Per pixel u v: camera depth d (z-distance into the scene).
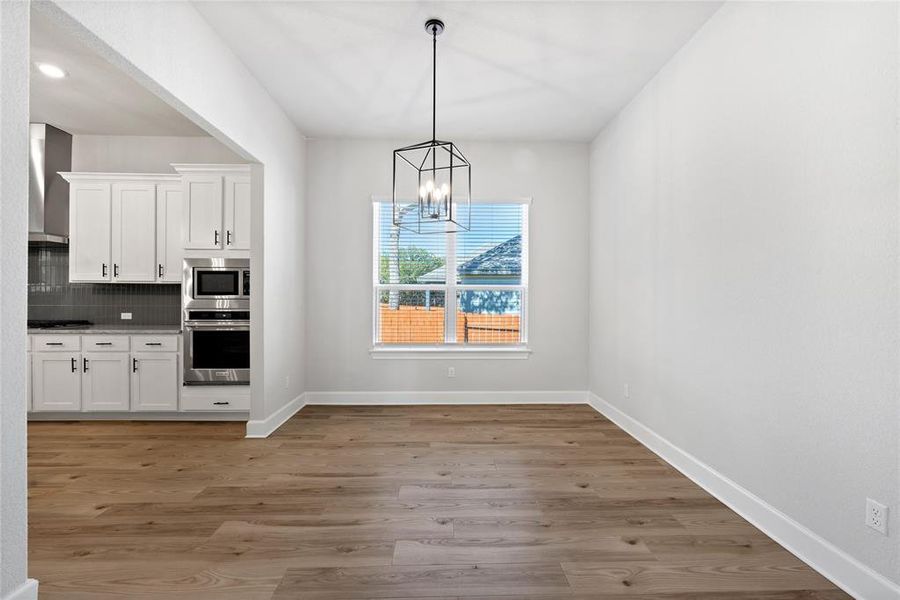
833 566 1.82
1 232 1.42
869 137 1.68
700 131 2.80
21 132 1.48
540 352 4.96
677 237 3.08
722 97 2.58
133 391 4.14
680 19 2.73
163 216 4.36
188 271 4.14
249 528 2.21
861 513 1.72
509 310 5.04
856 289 1.74
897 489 1.60
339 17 2.75
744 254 2.39
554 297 4.96
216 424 4.09
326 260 4.86
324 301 4.86
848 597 1.72
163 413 4.22
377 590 1.74
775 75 2.17
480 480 2.82
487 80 3.54
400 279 4.98
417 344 5.00
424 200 2.89
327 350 4.87
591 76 3.46
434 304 5.01
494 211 5.00
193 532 2.17
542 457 3.24
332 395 4.86
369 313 4.88
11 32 1.45
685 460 2.94
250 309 3.75
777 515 2.13
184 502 2.50
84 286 4.71
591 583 1.80
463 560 1.95
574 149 4.95
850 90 1.76
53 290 4.71
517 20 2.77
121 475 2.89
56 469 2.99
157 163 4.73
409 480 2.81
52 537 2.12
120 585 1.77
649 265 3.50
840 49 1.81
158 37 2.30
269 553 1.99
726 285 2.54
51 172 4.41
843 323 1.80
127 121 4.32
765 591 1.76
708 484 2.68
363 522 2.28
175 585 1.77
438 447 3.45
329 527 2.22
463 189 4.91
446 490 2.67
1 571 1.44
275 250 3.97
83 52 3.12
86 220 4.33
